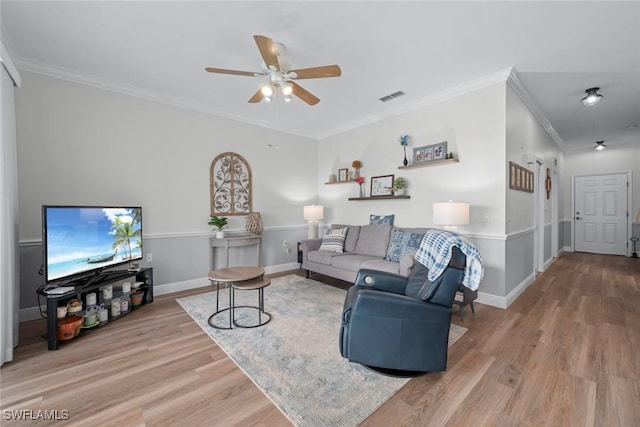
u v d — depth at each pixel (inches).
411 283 82.4
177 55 101.5
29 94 106.0
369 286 88.8
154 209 137.2
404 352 68.7
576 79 121.8
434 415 56.9
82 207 98.1
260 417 56.5
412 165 146.3
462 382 67.6
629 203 232.4
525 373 71.1
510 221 123.5
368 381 68.1
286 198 194.1
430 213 144.3
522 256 140.0
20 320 103.5
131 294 117.0
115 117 125.8
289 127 191.3
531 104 146.0
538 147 168.6
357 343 69.7
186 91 132.9
